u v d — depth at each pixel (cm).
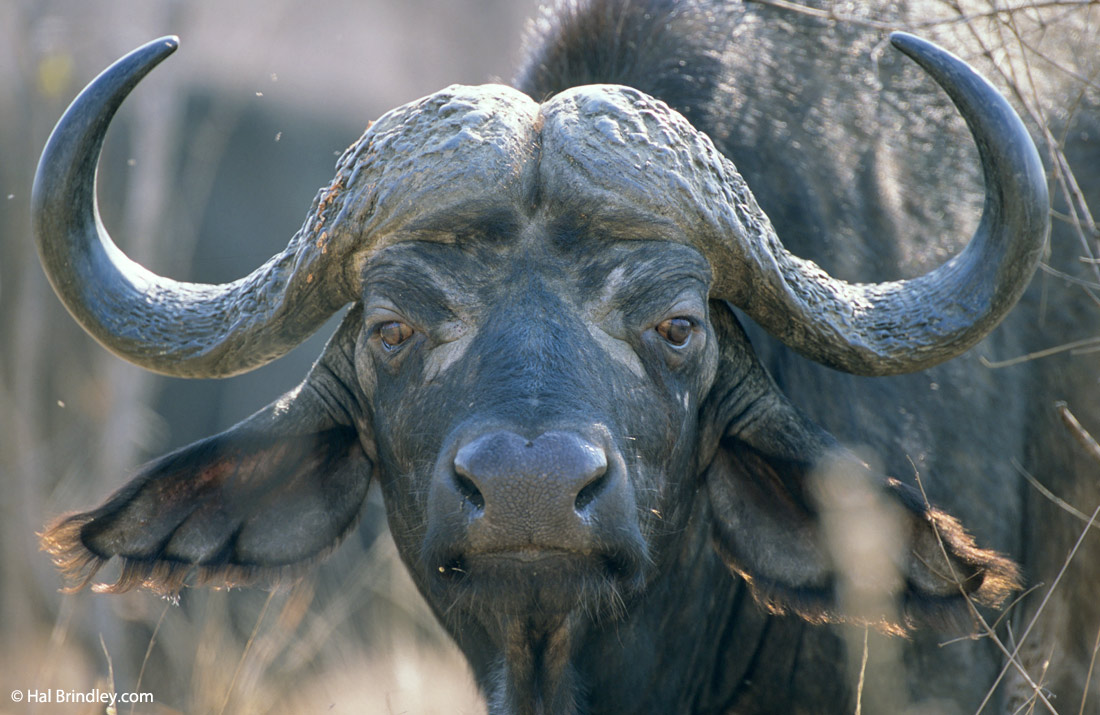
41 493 2786
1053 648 1652
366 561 2712
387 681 2222
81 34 3300
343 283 1275
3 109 3027
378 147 1227
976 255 1241
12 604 2581
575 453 1041
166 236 3516
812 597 1364
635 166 1198
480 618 1310
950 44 1688
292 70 5103
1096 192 1664
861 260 1491
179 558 1402
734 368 1370
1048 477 1652
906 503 1272
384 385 1241
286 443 1385
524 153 1202
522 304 1159
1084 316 1631
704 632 1488
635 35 1562
